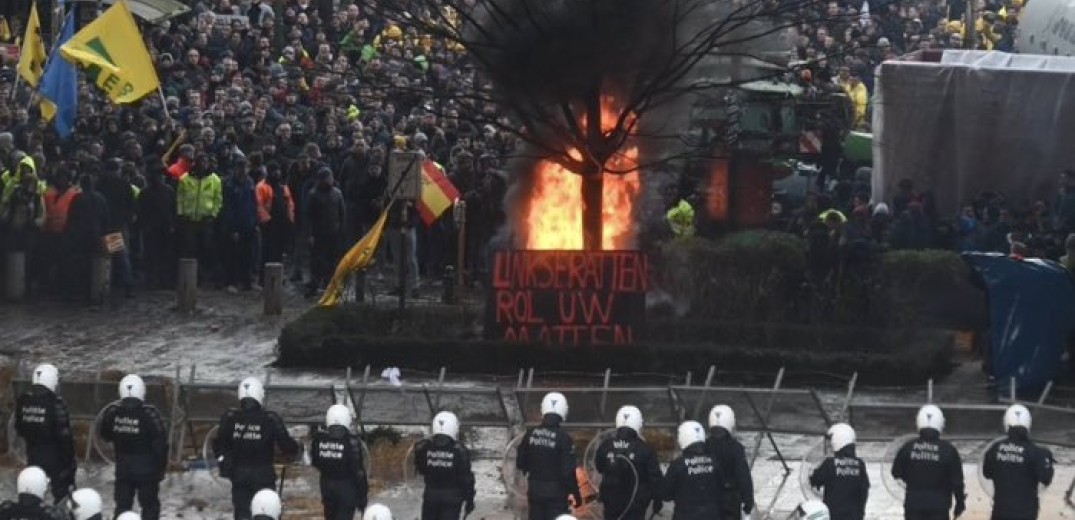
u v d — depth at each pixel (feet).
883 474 130.11
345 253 208.13
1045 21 235.61
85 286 201.98
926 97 212.23
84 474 138.31
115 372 156.76
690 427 112.27
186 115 225.97
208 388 137.08
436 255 217.77
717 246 181.57
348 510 114.21
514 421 139.54
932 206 201.46
